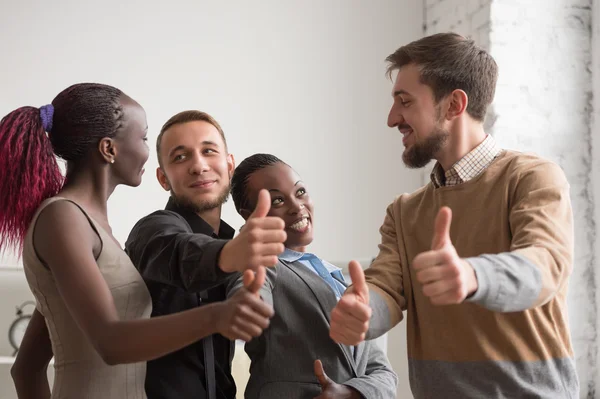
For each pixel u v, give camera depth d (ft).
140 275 5.08
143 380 5.07
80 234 4.49
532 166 4.95
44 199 4.89
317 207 14.69
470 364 4.94
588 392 12.86
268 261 4.11
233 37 14.48
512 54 12.97
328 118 14.85
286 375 5.65
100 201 5.04
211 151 6.14
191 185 6.05
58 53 13.69
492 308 4.03
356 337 4.32
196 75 14.26
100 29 13.88
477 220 5.05
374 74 15.11
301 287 5.83
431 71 5.22
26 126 4.87
